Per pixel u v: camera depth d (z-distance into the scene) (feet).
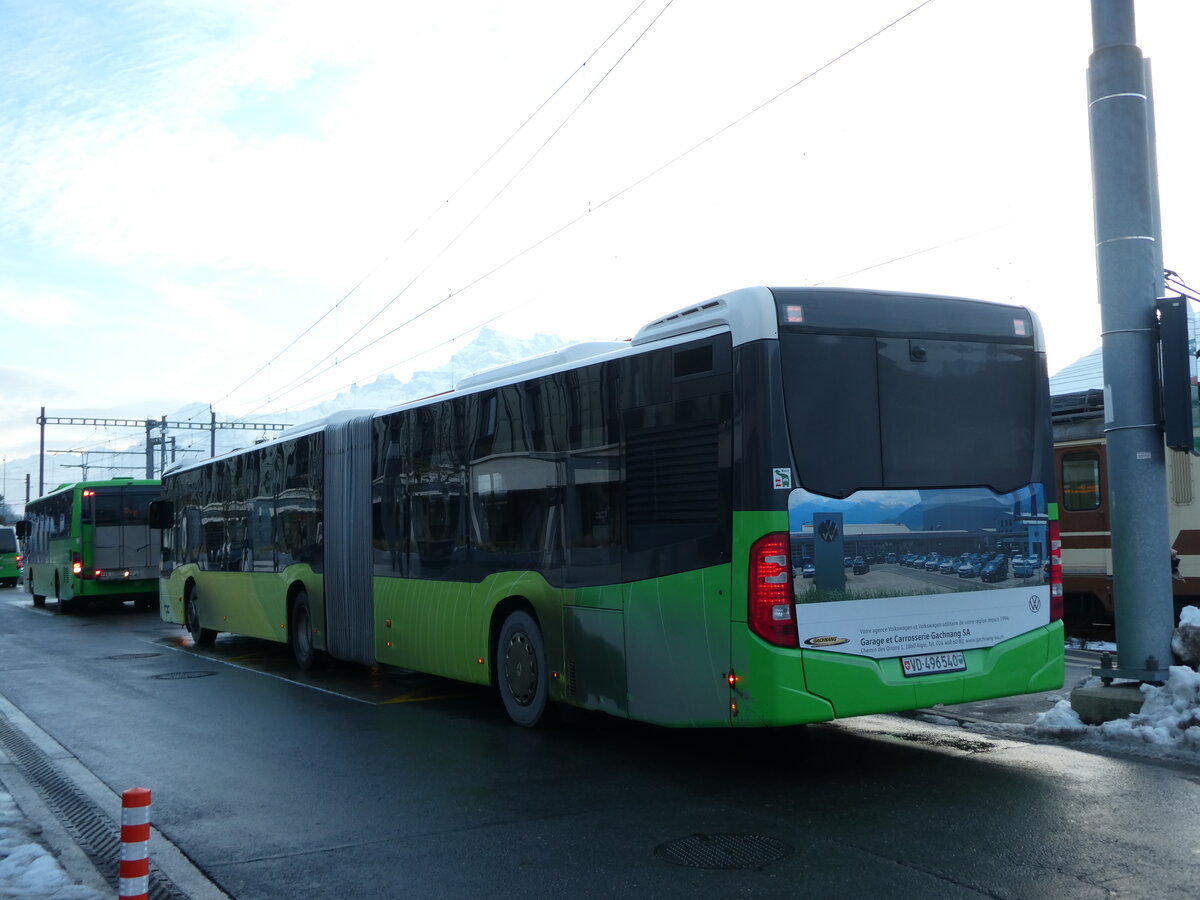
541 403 28.71
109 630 71.05
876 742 26.45
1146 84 33.73
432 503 34.42
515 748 27.27
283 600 46.80
